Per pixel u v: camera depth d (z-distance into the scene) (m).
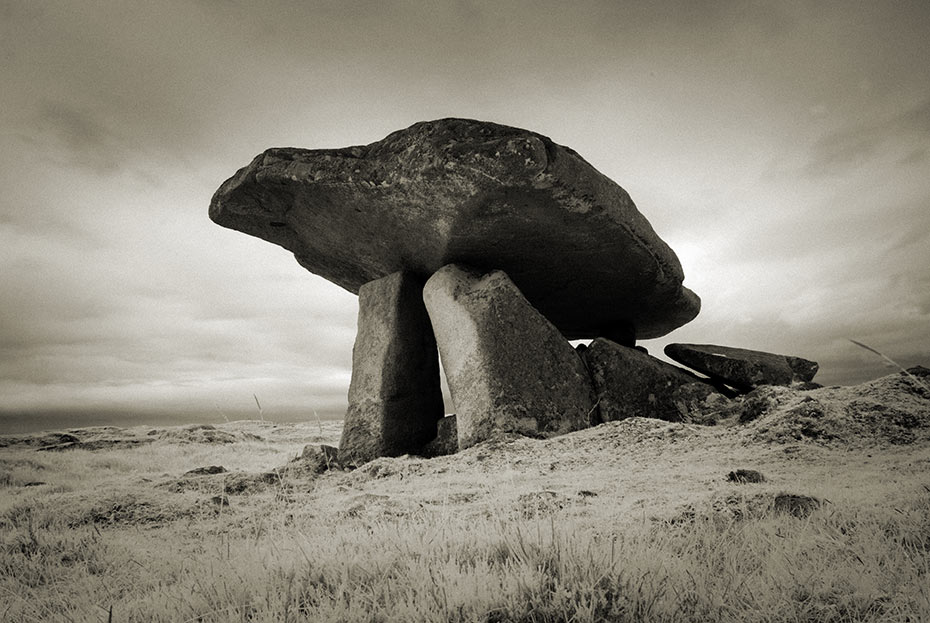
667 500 4.95
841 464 6.70
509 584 2.91
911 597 2.61
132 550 5.01
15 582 4.25
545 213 9.98
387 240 11.53
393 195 10.20
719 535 3.59
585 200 9.78
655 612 2.68
